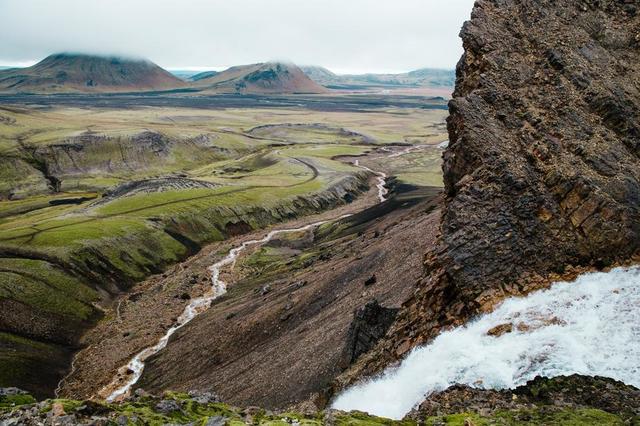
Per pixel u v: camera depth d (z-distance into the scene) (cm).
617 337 3106
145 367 7888
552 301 3528
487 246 3962
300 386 5103
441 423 2616
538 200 4006
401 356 4019
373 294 6266
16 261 10888
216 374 6562
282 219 17862
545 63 4788
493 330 3506
